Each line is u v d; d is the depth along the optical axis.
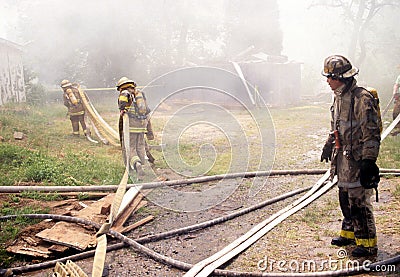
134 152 6.51
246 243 3.94
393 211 4.66
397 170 6.26
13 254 3.87
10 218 4.59
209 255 3.89
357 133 3.45
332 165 3.69
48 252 3.87
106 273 3.56
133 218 4.89
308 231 4.26
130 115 6.45
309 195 5.40
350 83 3.48
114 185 5.79
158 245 4.14
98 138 9.71
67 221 4.43
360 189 3.50
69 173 6.34
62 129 11.12
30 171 6.14
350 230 3.82
